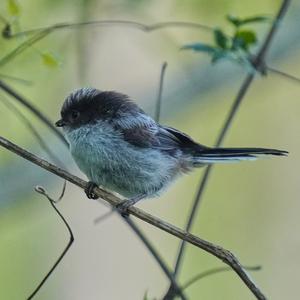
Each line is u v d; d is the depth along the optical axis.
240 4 12.19
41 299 14.07
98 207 14.84
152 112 14.73
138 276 14.84
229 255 7.36
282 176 15.20
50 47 11.41
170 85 14.94
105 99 9.34
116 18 11.88
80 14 11.46
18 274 13.98
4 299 13.72
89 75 12.75
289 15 13.20
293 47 14.86
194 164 9.53
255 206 15.02
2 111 12.76
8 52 10.71
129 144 9.20
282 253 14.65
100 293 14.59
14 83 11.63
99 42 12.59
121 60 14.51
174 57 14.42
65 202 14.60
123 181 9.26
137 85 14.73
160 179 9.35
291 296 14.23
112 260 14.90
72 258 14.61
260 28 12.06
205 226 14.95
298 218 14.80
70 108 9.34
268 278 14.43
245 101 15.64
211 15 12.17
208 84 14.91
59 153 13.41
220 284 14.05
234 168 15.13
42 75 12.16
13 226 13.87
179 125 15.49
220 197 15.08
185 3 12.20
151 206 15.09
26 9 11.35
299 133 15.55
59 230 14.55
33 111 9.30
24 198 13.66
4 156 13.31
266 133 15.69
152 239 14.90
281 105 15.67
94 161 9.18
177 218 15.01
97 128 9.22
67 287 14.50
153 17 12.62
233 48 9.03
